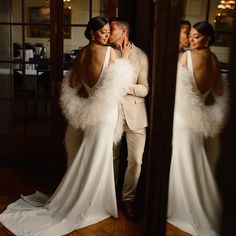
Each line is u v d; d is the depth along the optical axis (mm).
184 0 1030
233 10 701
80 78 2205
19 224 2182
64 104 2250
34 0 2916
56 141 3164
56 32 2941
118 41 2150
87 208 2230
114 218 2324
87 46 2156
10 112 3232
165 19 1143
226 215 679
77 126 2203
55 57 2988
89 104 2137
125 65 2098
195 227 1040
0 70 3148
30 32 3000
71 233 2127
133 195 2404
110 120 2141
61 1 2885
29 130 3262
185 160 1097
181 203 1143
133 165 2311
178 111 1114
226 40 749
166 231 1279
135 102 2199
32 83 3137
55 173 3127
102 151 2176
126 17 2719
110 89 2078
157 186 1311
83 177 2227
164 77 1182
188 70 1034
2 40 3068
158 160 1283
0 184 2846
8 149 3229
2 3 2973
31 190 2752
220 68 808
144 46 2375
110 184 2246
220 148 748
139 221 2285
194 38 988
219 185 739
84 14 2906
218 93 822
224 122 718
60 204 2332
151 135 1322
